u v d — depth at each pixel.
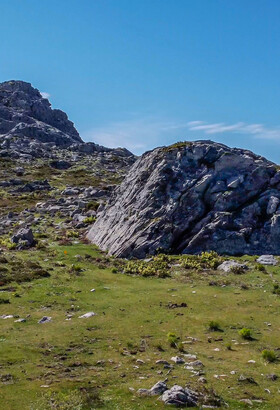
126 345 23.08
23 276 37.38
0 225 65.44
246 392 17.50
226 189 46.81
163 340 23.92
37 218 68.56
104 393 17.22
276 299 31.36
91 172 127.31
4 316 28.16
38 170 126.69
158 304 30.69
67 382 18.27
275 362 21.16
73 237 57.19
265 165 48.94
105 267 41.84
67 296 32.75
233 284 35.09
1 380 18.52
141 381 18.38
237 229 44.19
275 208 44.69
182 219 45.78
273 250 42.59
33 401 16.44
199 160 49.75
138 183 52.94
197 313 28.78
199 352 22.30
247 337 24.58
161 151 53.91
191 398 16.58
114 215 53.72
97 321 27.06
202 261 41.19
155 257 43.03
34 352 22.00
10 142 159.12
